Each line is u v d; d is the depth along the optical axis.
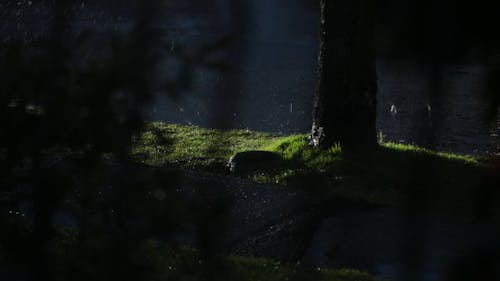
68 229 8.23
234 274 8.31
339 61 15.55
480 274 3.48
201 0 40.69
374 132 15.78
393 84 25.75
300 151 15.75
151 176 4.86
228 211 4.74
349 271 9.30
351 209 12.31
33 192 5.14
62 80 4.61
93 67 4.52
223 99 23.59
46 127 4.73
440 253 10.05
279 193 13.09
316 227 11.35
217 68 4.77
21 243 5.10
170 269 7.42
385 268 9.63
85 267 4.80
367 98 15.59
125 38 4.54
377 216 11.88
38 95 4.66
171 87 4.60
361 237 10.89
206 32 37.47
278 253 10.20
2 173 5.15
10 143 4.99
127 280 4.73
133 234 4.77
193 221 4.67
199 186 5.26
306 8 41.03
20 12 32.03
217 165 15.50
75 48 4.64
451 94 22.19
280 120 21.59
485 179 3.76
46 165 5.05
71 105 4.61
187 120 20.86
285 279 8.67
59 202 5.05
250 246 10.42
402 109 22.50
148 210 4.70
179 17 39.66
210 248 4.81
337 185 13.80
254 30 39.62
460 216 11.57
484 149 17.69
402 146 16.20
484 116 3.68
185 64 4.62
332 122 15.70
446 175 13.83
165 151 16.23
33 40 4.95
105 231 4.86
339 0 15.41
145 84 4.51
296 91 26.00
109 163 5.06
